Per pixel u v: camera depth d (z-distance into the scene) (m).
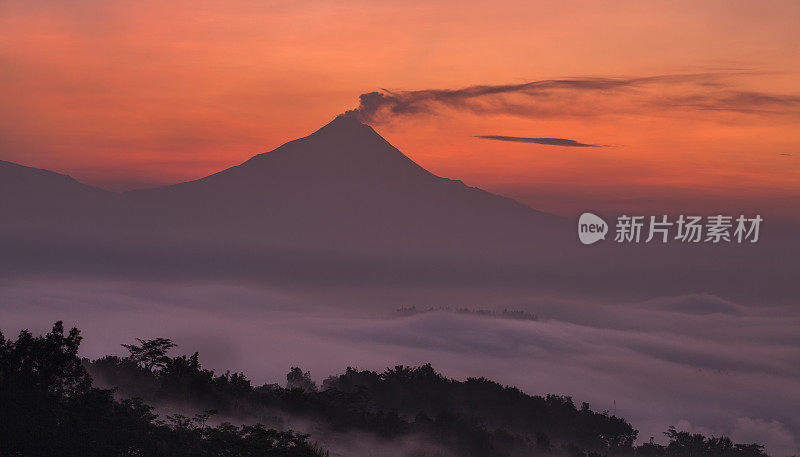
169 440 42.31
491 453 80.75
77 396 43.34
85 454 39.06
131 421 42.53
